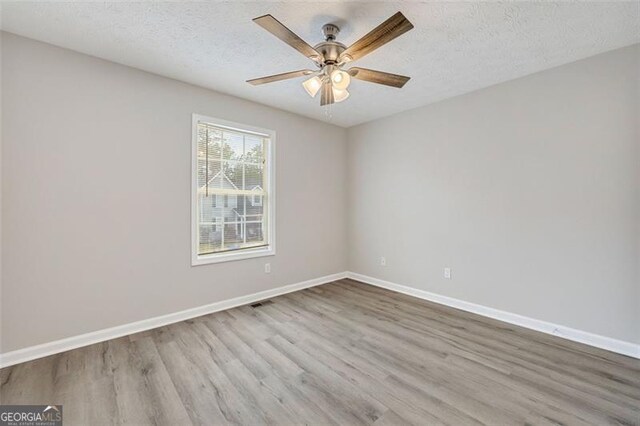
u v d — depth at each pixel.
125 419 1.61
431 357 2.25
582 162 2.47
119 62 2.54
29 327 2.19
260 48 2.32
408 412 1.67
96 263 2.47
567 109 2.54
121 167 2.58
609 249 2.36
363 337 2.59
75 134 2.36
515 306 2.88
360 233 4.48
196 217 3.05
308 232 4.14
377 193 4.21
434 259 3.54
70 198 2.34
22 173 2.15
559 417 1.63
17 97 2.13
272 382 1.94
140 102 2.67
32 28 2.05
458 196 3.30
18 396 1.79
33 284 2.20
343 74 1.96
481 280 3.12
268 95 3.28
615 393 1.82
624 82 2.27
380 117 4.09
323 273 4.36
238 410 1.69
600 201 2.39
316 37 2.18
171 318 2.88
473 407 1.71
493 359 2.22
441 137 3.44
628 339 2.28
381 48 2.29
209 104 3.11
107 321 2.53
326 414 1.65
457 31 2.07
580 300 2.50
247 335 2.62
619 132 2.30
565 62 2.52
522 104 2.80
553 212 2.63
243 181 3.51
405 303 3.48
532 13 1.87
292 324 2.87
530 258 2.77
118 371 2.05
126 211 2.61
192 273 3.03
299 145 3.99
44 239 2.24
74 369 2.07
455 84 2.98
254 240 3.63
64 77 2.30
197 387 1.88
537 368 2.10
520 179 2.82
